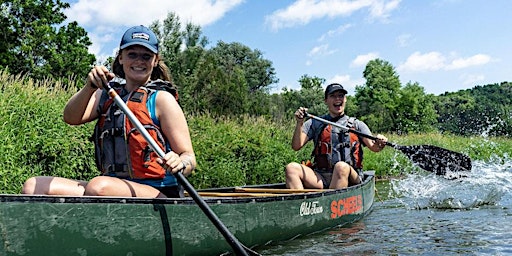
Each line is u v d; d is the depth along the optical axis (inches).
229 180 343.9
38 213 90.6
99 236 99.3
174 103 114.8
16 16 848.3
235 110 972.6
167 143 116.0
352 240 163.3
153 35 118.7
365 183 223.1
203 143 349.1
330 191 187.3
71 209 95.2
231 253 133.8
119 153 113.2
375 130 2078.0
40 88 278.5
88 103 117.4
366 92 2204.7
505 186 273.1
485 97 3895.2
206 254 124.1
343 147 216.4
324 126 220.5
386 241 160.1
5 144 221.6
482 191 264.7
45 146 238.2
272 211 153.1
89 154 265.6
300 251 147.1
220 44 2169.0
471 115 3046.3
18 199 88.0
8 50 809.5
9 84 269.0
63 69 864.3
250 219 142.2
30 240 89.3
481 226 181.8
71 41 923.4
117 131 112.9
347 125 222.7
